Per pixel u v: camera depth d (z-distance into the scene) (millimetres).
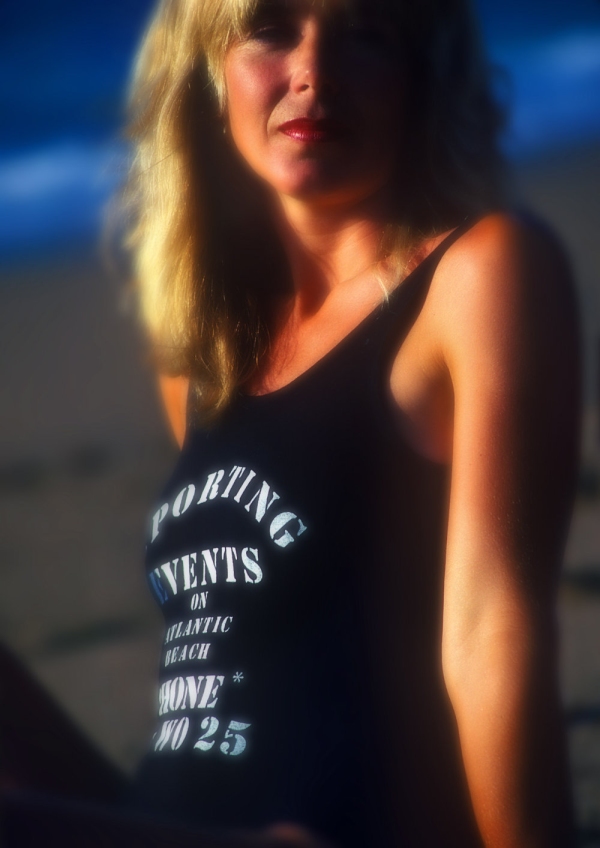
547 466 1413
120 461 7719
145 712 3809
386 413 1538
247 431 1664
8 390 10383
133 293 2521
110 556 5723
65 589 5277
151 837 1304
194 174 2086
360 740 1468
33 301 13633
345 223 1806
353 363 1575
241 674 1552
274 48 1786
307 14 1747
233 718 1535
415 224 1725
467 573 1373
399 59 1771
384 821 1441
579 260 9648
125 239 2498
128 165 2307
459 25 1818
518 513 1387
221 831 1319
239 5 1789
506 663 1315
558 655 1357
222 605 1601
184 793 1522
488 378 1442
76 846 1307
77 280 14258
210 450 1719
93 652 4461
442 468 1541
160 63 2123
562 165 13234
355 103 1744
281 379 1747
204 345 1929
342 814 1437
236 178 2066
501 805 1301
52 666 4355
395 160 1791
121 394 9789
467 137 1806
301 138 1760
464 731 1330
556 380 1445
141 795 1589
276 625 1546
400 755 1469
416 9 1756
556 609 1387
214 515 1635
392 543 1521
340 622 1514
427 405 1533
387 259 1715
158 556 1745
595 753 2951
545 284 1487
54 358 11336
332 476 1538
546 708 1313
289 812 1449
